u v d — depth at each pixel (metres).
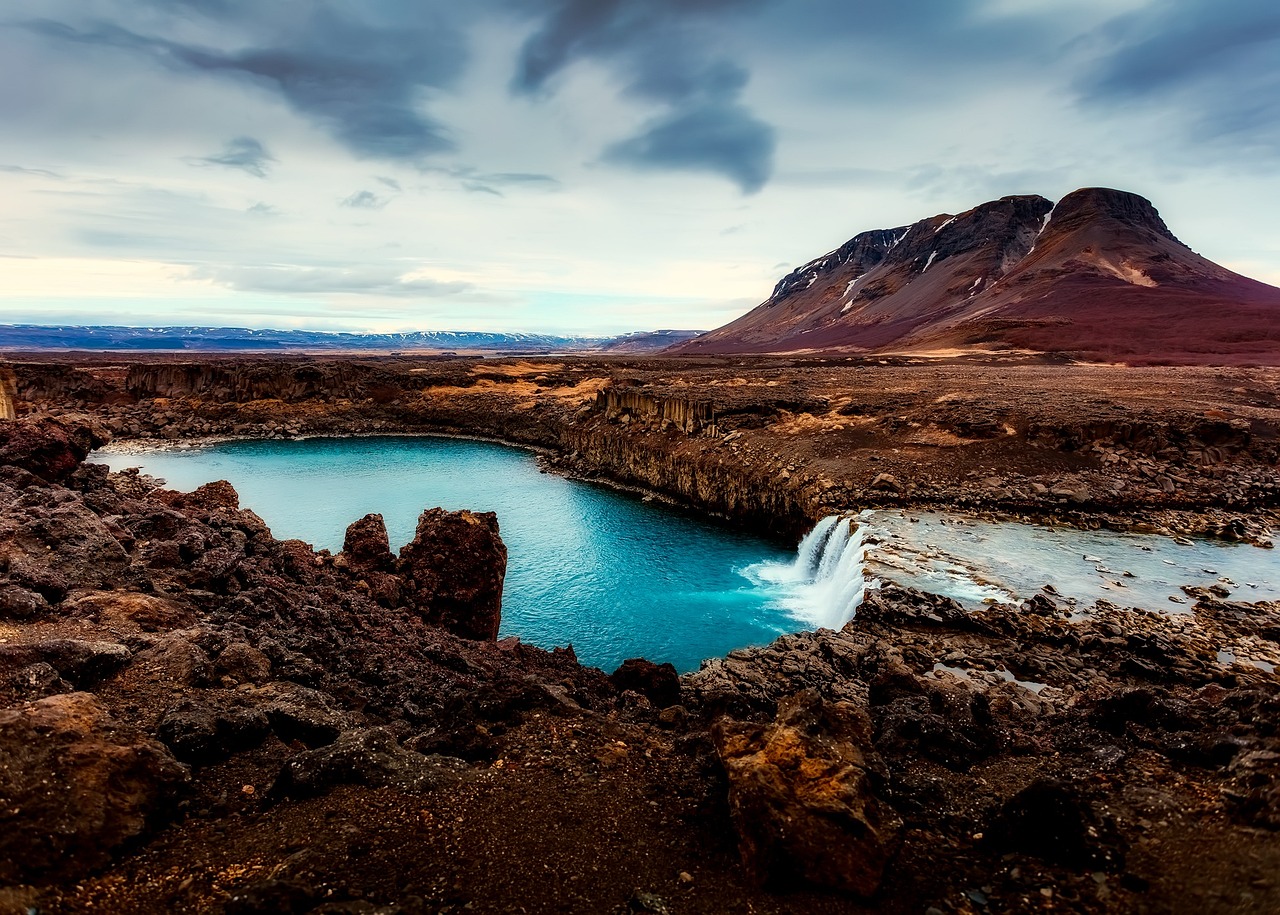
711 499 57.62
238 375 105.12
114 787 8.63
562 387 114.06
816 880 8.41
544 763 11.43
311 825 9.05
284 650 14.89
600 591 39.59
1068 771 11.22
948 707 13.88
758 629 34.41
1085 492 41.97
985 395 66.69
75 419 26.61
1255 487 42.81
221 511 27.14
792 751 9.33
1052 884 8.41
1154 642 22.97
